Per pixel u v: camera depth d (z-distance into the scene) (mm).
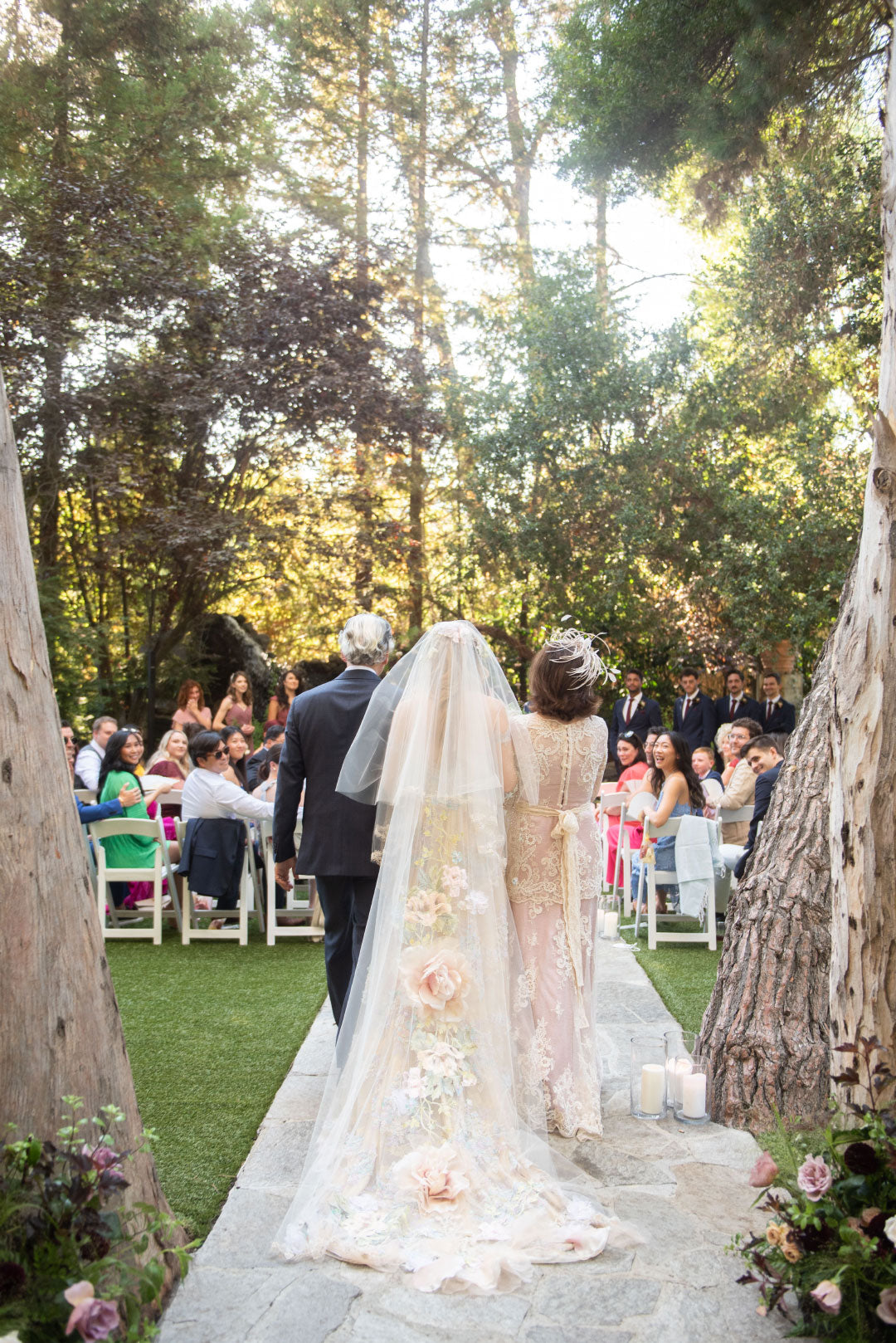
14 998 2391
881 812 2863
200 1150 3508
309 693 4199
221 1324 2486
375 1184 3082
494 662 3711
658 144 9008
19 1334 2000
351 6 16391
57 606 13000
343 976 4242
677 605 14758
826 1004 3928
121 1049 2680
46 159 13336
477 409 14766
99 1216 2236
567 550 14406
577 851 3805
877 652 2855
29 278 12703
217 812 6539
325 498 14984
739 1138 3633
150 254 13367
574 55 9398
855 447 13977
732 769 7793
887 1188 2463
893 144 2924
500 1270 2705
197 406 13438
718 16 7906
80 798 7410
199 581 15055
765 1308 2459
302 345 14180
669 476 14086
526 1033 3684
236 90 14859
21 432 13070
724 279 13586
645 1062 3850
